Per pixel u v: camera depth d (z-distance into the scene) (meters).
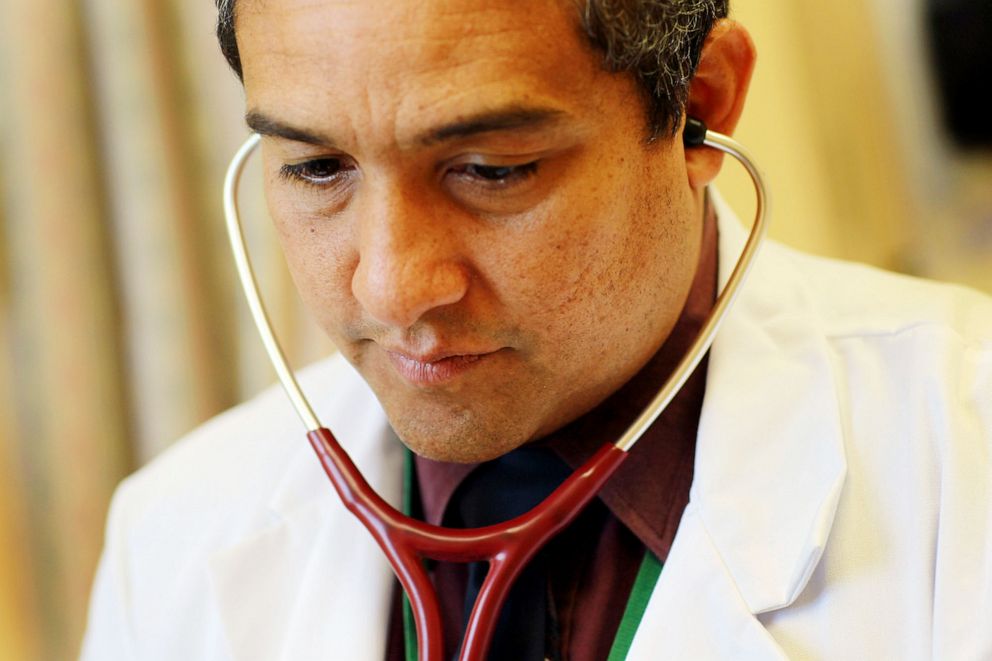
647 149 0.95
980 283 2.52
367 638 1.17
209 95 2.06
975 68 2.43
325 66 0.85
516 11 0.83
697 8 0.96
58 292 2.02
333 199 0.95
